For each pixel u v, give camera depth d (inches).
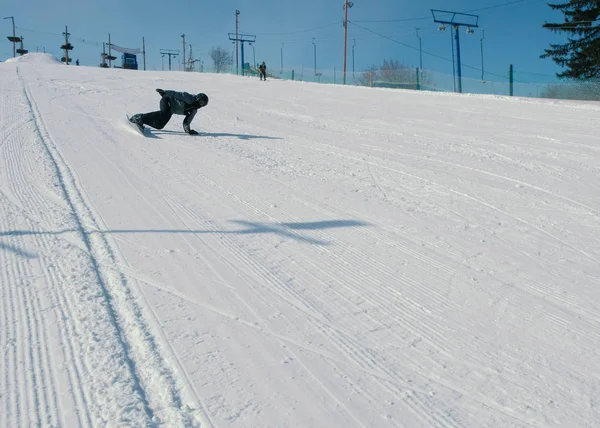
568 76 1695.4
